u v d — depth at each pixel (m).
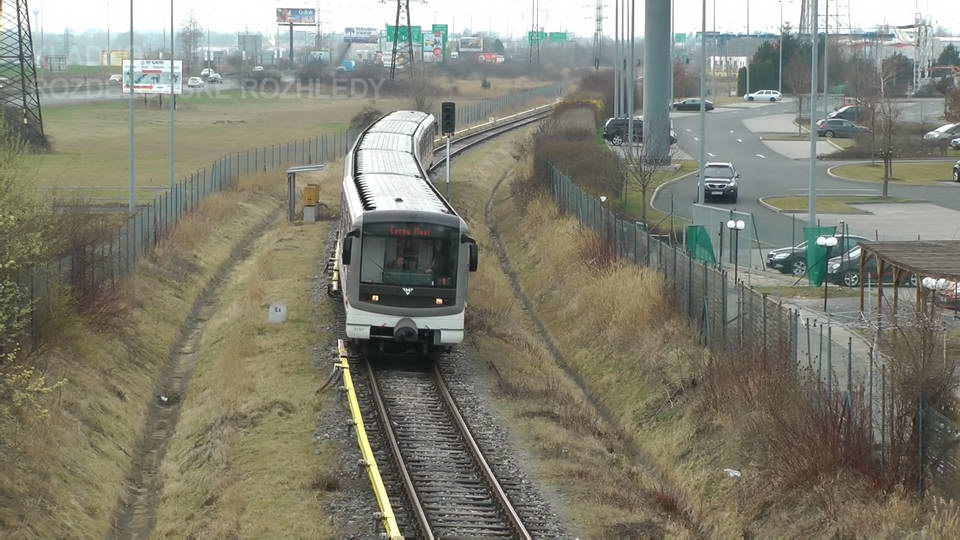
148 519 23.98
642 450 28.48
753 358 27.39
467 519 21.89
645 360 33.09
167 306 40.31
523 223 59.50
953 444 20.28
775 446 23.94
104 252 38.47
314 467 24.11
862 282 32.84
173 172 60.31
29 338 28.72
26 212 28.30
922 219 58.00
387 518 20.89
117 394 30.03
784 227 55.62
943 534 18.80
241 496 22.67
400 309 32.19
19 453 22.88
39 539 20.89
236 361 31.72
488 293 43.75
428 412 28.59
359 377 31.31
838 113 113.81
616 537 21.69
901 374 22.41
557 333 40.31
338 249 41.94
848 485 21.86
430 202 34.75
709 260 44.56
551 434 27.20
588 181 62.16
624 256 42.66
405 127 60.91
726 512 23.31
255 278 44.66
